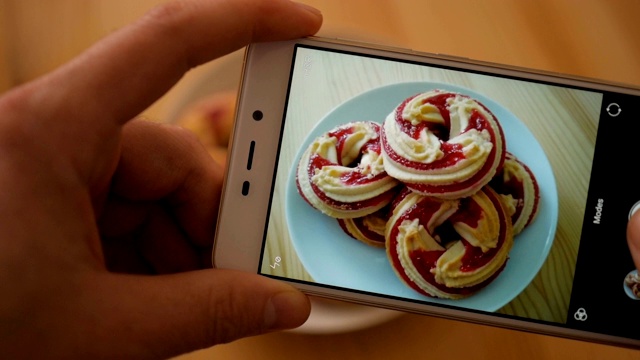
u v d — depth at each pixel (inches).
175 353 7.1
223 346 8.8
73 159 6.8
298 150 8.1
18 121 6.7
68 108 6.8
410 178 8.0
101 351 6.8
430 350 8.8
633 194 7.9
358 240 8.0
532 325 7.8
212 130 9.5
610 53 9.4
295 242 8.0
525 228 8.0
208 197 8.9
